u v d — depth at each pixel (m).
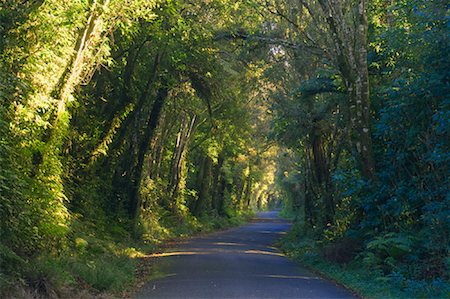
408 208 14.04
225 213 54.00
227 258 18.36
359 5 16.47
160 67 23.02
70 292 9.55
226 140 41.09
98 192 22.22
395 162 15.23
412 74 14.91
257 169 70.75
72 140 18.44
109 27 14.91
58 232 11.86
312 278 14.12
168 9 18.31
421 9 14.36
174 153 37.09
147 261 17.38
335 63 17.62
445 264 11.38
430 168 13.82
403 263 12.96
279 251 24.23
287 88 26.03
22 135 11.23
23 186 10.69
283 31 22.00
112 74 21.70
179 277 13.30
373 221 15.48
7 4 11.23
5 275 8.58
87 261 12.54
